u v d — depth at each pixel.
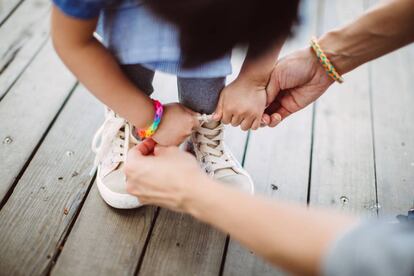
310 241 0.44
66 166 1.06
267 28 0.63
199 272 0.91
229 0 0.56
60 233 0.94
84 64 0.67
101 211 0.98
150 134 0.83
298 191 1.09
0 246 0.89
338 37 0.83
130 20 0.68
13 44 1.35
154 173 0.64
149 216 0.99
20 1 1.50
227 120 0.91
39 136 1.11
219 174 1.01
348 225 0.44
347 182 1.12
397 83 1.42
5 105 1.17
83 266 0.89
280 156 1.17
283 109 1.00
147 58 0.70
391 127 1.28
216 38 0.59
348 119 1.29
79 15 0.58
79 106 1.21
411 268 0.37
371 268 0.38
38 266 0.88
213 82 0.88
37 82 1.25
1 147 1.07
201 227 0.98
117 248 0.93
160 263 0.92
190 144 1.06
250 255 0.95
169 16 0.57
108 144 0.96
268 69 0.83
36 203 0.98
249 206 0.51
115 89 0.73
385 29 0.78
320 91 0.94
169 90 1.32
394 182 1.13
